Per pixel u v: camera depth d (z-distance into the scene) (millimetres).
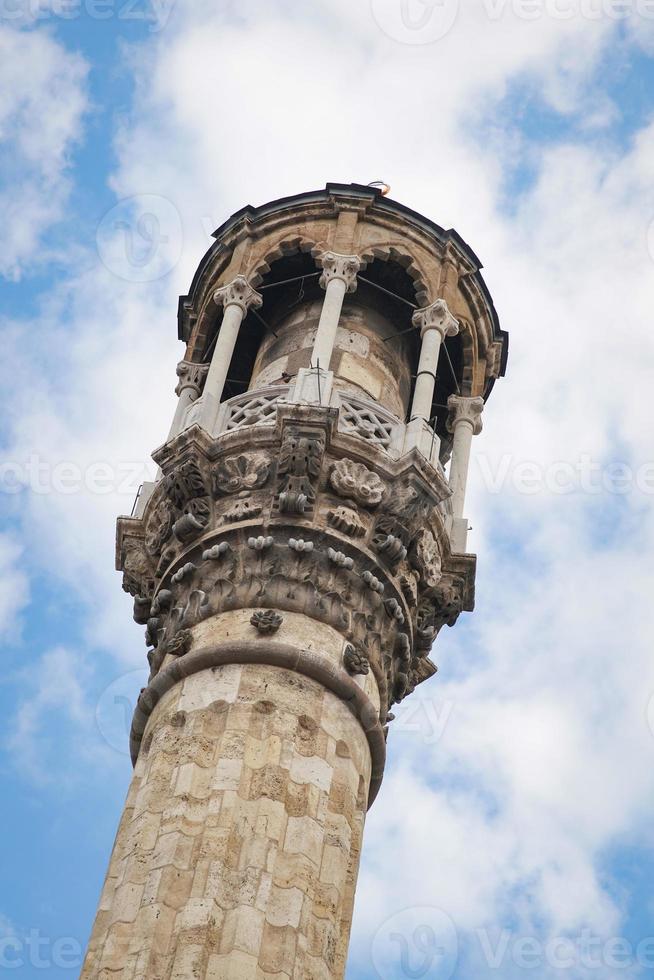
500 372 28438
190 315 28172
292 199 27547
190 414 24688
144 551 24453
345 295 27094
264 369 26594
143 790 20500
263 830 19609
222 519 23078
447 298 26797
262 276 26969
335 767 20859
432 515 23922
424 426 24156
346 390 25562
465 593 24469
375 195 27438
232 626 21984
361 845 20781
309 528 22656
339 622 22156
